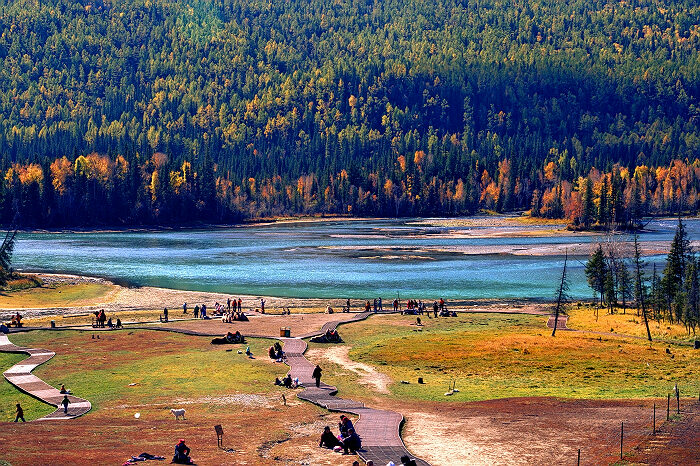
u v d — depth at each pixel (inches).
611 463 3110.2
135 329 6604.3
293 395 4407.0
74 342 6008.9
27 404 4207.7
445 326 6924.2
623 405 4138.8
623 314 7662.4
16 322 6712.6
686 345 6156.5
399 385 4724.4
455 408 4104.3
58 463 2883.9
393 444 3378.4
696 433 3521.2
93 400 4256.9
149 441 3331.7
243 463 3056.1
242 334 6392.7
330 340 6166.3
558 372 5152.6
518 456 3245.6
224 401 4215.1
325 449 3309.5
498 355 5634.8
